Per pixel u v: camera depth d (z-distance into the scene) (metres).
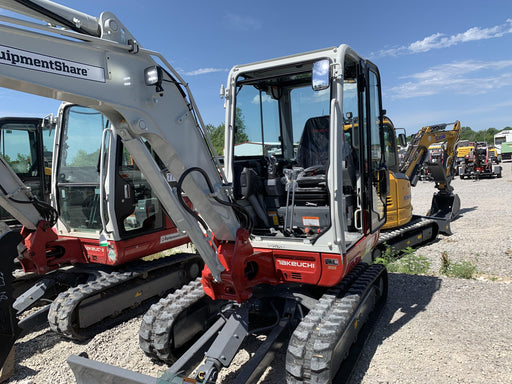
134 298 4.84
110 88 2.27
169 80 2.56
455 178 23.22
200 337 3.38
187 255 5.70
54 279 4.74
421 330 3.92
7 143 6.05
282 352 3.68
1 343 3.45
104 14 2.24
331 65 3.07
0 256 3.48
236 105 3.64
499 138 34.44
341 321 2.90
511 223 9.02
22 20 1.90
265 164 3.82
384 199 4.28
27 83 1.96
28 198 4.48
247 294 3.01
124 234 4.64
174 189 2.67
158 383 2.34
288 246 3.24
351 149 3.68
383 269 4.29
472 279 5.40
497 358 3.34
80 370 2.63
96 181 4.73
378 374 3.20
